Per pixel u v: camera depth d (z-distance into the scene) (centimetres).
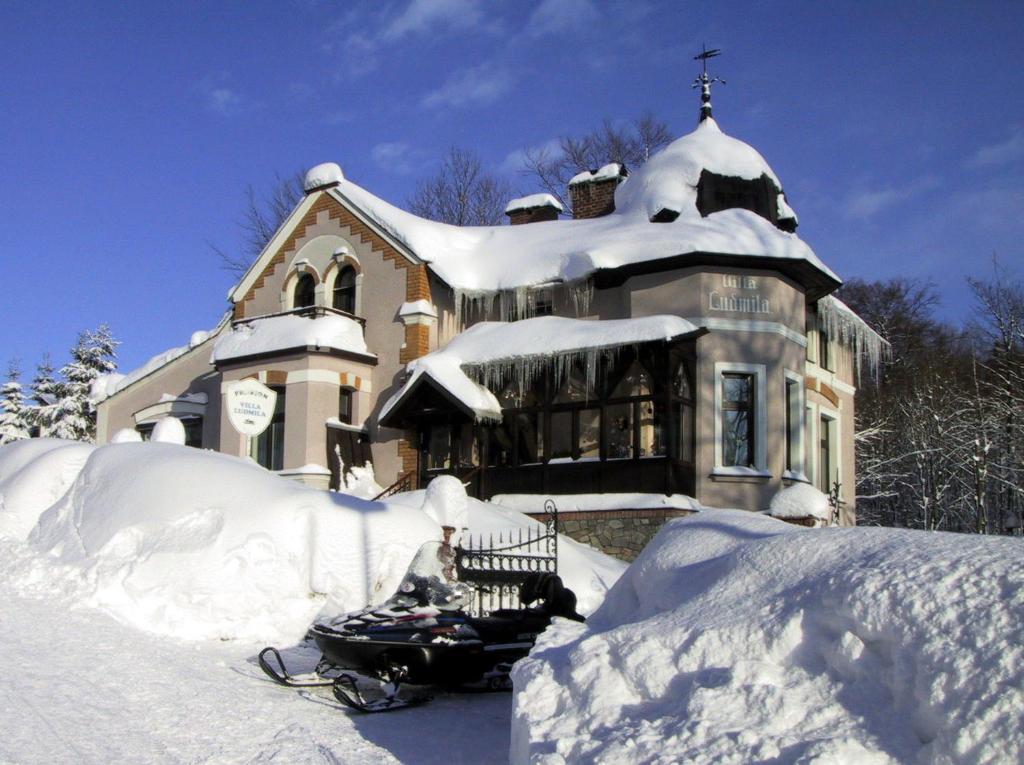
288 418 2414
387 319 2512
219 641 1109
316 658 1062
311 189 2702
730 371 2136
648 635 571
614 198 2705
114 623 1081
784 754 439
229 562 1183
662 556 729
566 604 1002
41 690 779
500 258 2483
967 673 427
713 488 2081
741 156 2472
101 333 4834
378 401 2488
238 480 1307
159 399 2998
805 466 2288
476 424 2250
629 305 2222
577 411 2127
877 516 3709
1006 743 395
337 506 1303
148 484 1295
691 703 495
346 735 736
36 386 4778
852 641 486
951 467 3334
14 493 1449
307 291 2714
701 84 2658
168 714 751
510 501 2123
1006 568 468
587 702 549
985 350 4550
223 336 2625
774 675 502
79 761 614
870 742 437
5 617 1041
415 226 2548
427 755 689
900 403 3712
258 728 737
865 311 4903
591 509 2025
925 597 471
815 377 2555
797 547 591
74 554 1233
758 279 2186
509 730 789
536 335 2181
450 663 894
